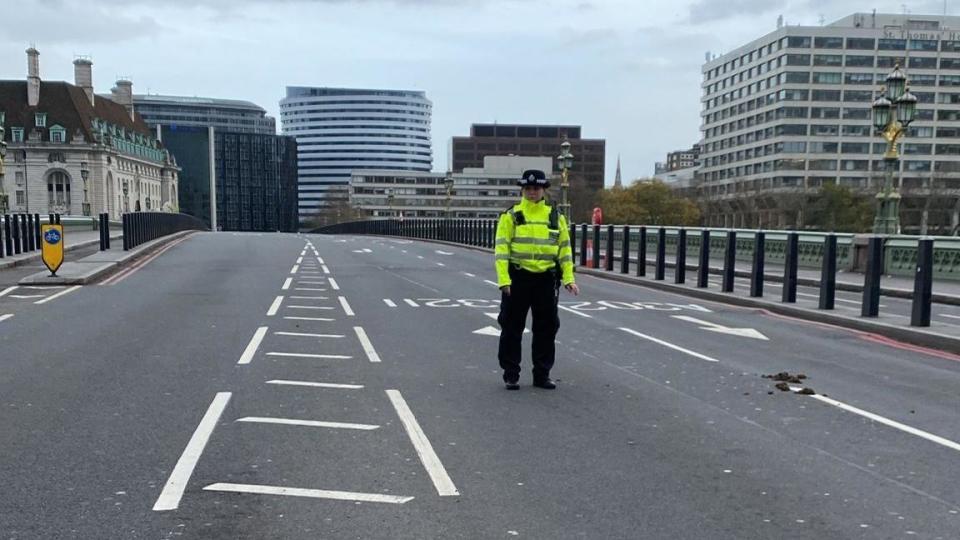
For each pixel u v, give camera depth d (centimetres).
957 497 494
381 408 694
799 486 511
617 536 427
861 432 639
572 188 12938
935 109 13325
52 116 11356
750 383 823
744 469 543
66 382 784
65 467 529
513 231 776
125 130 13088
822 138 13375
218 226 19700
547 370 786
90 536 420
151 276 1970
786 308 1434
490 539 420
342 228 7819
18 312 1298
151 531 426
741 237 2711
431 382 803
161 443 584
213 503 466
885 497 492
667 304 1572
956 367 934
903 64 13275
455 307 1440
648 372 875
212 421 645
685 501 481
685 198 10806
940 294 1717
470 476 520
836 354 1013
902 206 9431
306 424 639
